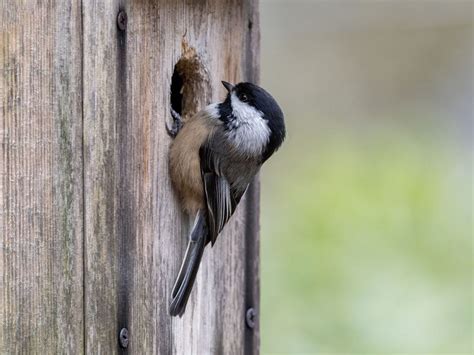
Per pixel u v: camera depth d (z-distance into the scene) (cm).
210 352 952
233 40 973
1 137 736
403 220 1552
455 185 1650
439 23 1820
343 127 1862
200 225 912
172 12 884
